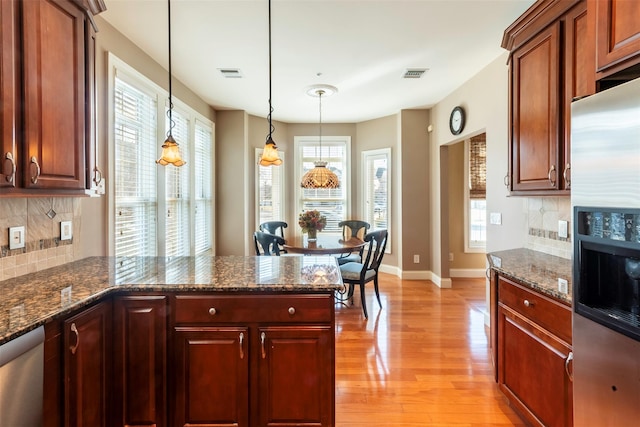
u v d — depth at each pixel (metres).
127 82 2.69
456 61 3.28
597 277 1.21
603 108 1.11
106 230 2.46
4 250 1.69
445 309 3.82
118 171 2.60
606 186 1.11
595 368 1.19
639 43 1.15
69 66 1.72
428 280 5.10
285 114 5.18
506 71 3.09
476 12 2.42
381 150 5.41
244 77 3.60
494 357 2.09
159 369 1.60
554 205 2.39
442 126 4.54
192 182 3.99
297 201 5.75
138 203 2.90
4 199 1.69
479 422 1.94
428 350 2.81
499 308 2.03
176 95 3.63
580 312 1.25
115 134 2.54
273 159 2.36
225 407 1.61
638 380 1.03
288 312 1.60
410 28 2.63
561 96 1.83
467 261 5.35
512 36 2.22
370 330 3.23
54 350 1.27
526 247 2.75
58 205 2.04
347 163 5.75
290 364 1.61
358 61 3.23
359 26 2.59
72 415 1.33
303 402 1.61
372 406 2.08
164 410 1.61
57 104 1.63
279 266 2.02
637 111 0.99
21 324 1.13
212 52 2.98
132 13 2.36
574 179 1.25
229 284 1.61
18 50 1.41
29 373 1.13
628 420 1.06
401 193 5.08
